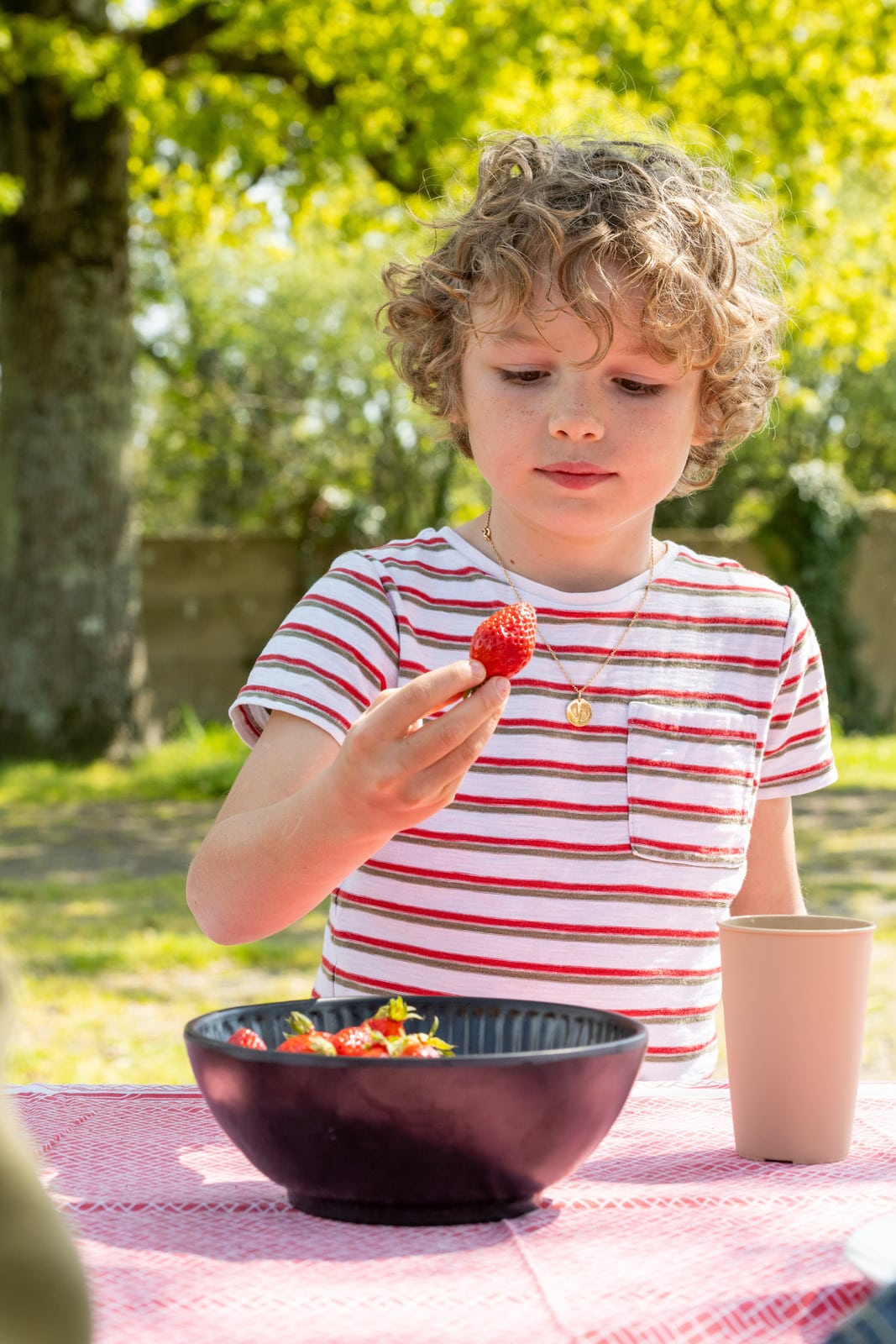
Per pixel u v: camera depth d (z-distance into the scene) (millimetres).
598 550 1684
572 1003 1572
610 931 1581
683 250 1519
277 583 15461
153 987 5195
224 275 23969
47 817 9383
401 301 1719
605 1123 968
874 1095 1396
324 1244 910
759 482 23719
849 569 16109
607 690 1646
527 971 1570
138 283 18797
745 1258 870
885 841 8672
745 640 1721
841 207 16219
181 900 6816
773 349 1812
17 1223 514
